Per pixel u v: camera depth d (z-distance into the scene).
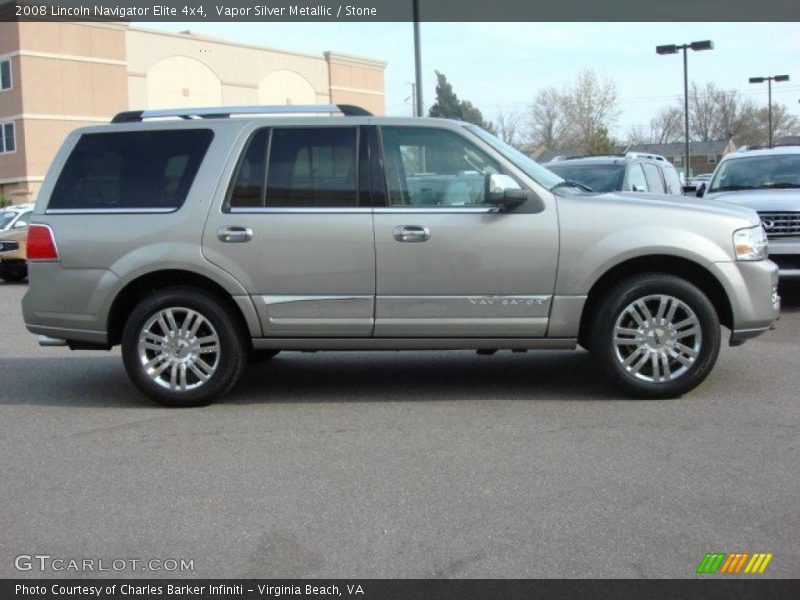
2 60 47.09
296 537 4.16
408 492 4.68
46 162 47.62
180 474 5.07
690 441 5.41
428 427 5.88
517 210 6.24
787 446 5.27
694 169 77.62
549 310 6.27
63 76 47.66
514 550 3.96
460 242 6.22
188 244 6.36
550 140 64.50
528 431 5.71
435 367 7.85
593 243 6.18
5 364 8.52
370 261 6.28
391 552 3.98
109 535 4.25
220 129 6.54
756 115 78.69
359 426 5.96
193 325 6.48
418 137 6.39
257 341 6.46
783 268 10.30
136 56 49.97
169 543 4.14
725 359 7.77
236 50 53.28
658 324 6.28
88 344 6.70
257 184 6.41
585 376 7.29
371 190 6.33
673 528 4.14
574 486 4.70
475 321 6.30
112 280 6.42
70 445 5.69
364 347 6.45
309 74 57.00
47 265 6.54
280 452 5.43
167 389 6.53
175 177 6.50
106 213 6.49
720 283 6.23
